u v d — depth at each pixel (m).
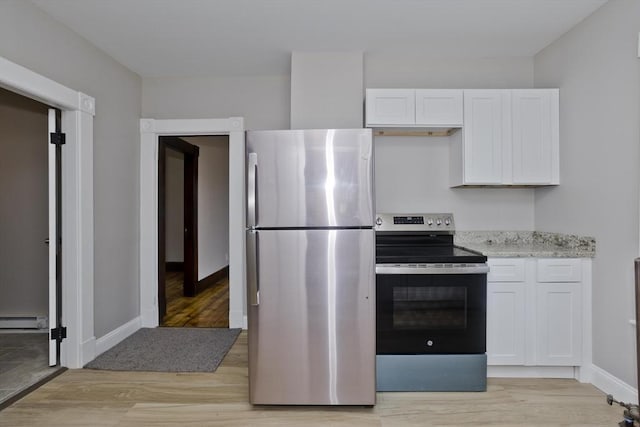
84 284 2.77
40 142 3.52
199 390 2.45
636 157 2.15
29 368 2.70
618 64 2.28
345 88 3.05
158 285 3.76
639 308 1.71
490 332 2.52
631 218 2.19
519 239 3.21
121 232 3.33
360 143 2.21
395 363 2.43
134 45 2.95
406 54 3.13
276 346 2.23
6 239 3.53
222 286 5.55
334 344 2.23
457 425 2.06
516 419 2.11
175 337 3.40
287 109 3.61
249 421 2.11
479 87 3.23
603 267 2.41
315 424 2.08
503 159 2.90
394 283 2.42
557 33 2.78
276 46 2.97
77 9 2.41
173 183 6.80
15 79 2.17
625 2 2.22
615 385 2.30
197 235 5.05
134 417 2.14
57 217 2.72
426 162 3.25
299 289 2.23
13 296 3.54
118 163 3.28
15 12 2.20
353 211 2.22
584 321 2.51
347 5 2.40
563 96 2.82
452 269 2.39
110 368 2.75
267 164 2.22
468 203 3.24
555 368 2.58
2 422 2.07
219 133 3.68
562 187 2.83
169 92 3.65
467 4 2.39
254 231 2.22
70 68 2.67
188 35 2.79
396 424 2.08
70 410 2.20
